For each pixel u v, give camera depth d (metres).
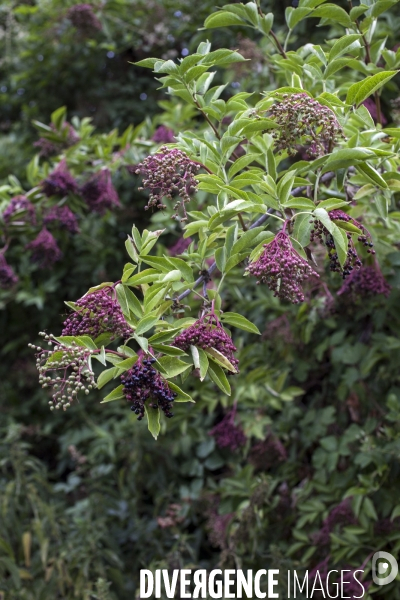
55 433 4.36
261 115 1.96
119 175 3.85
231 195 1.74
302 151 2.81
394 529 2.64
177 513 3.28
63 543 3.22
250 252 1.72
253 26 2.28
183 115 3.37
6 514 3.23
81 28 4.17
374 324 2.87
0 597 2.96
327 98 1.88
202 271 1.80
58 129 3.25
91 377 1.50
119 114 4.48
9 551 3.07
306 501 2.88
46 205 3.04
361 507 2.70
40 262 3.05
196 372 1.86
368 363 2.76
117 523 3.56
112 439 3.64
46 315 4.30
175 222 3.51
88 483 3.62
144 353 1.54
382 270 2.64
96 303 1.58
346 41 2.01
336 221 1.68
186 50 4.38
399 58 2.31
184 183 1.77
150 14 4.37
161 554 3.26
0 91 4.94
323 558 2.87
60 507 3.50
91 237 4.14
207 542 3.57
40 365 1.54
